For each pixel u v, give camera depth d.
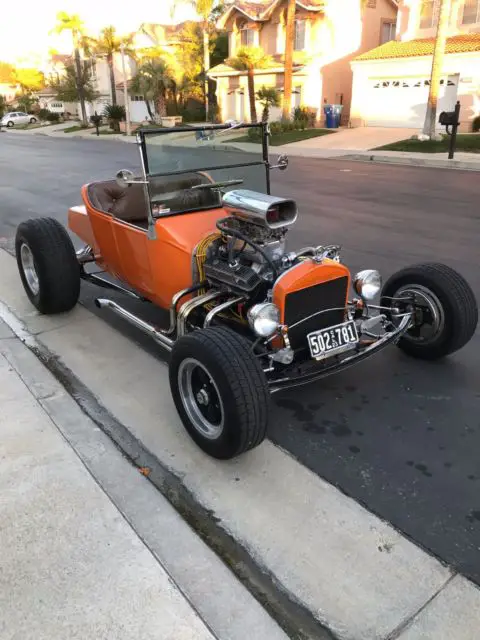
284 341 3.34
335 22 29.64
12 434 3.46
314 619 2.29
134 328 5.09
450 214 9.52
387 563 2.54
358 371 4.26
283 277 3.33
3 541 2.62
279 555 2.59
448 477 3.12
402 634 2.22
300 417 3.70
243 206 3.42
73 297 5.22
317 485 3.05
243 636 2.21
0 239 8.30
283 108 28.44
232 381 2.88
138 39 49.00
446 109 24.50
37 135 43.88
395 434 3.51
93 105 56.72
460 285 4.03
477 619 2.28
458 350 4.57
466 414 3.72
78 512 2.81
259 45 33.59
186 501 2.94
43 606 2.30
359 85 27.61
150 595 2.36
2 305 5.66
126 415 3.73
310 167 16.69
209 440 3.16
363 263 6.82
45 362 4.45
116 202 4.82
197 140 3.98
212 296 3.66
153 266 4.16
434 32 26.16
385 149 20.58
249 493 2.99
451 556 2.58
